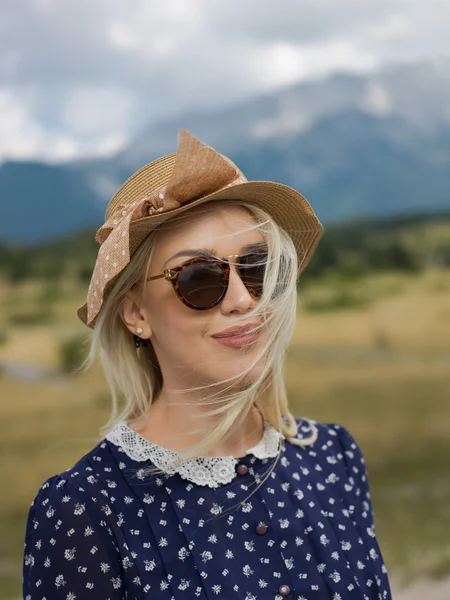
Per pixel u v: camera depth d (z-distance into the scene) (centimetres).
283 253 145
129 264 144
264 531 140
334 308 3033
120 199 156
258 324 141
